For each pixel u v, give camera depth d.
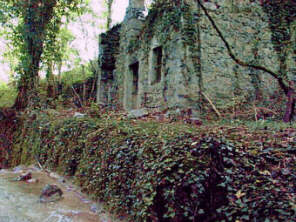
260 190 2.39
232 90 7.10
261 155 2.91
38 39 9.24
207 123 5.74
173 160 2.66
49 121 5.77
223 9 7.18
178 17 6.89
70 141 4.63
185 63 6.70
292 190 2.38
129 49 10.02
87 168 3.92
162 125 4.34
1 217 2.83
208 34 6.98
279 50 7.71
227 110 6.83
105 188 3.45
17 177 4.56
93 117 5.50
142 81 8.89
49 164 5.25
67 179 4.54
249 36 7.45
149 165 2.73
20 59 9.26
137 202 2.76
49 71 9.64
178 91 6.65
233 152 2.91
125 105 10.09
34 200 3.47
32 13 9.21
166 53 7.38
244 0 7.46
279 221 2.12
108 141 3.57
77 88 12.59
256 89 7.34
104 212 3.26
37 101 8.12
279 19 7.83
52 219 2.95
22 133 6.84
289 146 3.12
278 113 7.03
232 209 2.44
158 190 2.71
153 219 2.59
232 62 7.16
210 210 2.66
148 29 8.54
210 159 2.79
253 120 6.55
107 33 11.82
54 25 9.78
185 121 5.68
